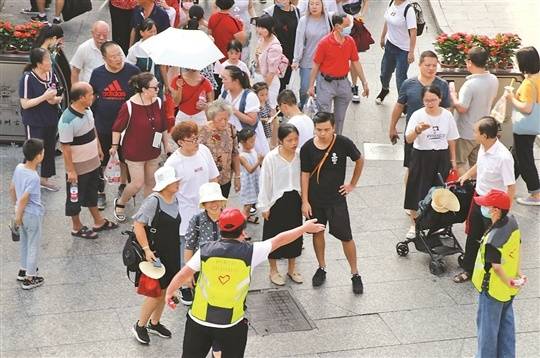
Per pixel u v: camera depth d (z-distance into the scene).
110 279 20.69
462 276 20.86
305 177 19.81
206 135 20.97
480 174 20.34
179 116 24.14
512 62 27.12
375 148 27.98
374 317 19.55
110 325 18.94
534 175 24.38
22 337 18.45
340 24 26.05
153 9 28.22
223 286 15.02
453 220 21.11
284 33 29.19
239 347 15.47
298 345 18.42
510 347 17.23
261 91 24.97
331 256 21.97
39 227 19.97
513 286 16.69
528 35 36.84
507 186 20.08
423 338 18.83
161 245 17.61
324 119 19.33
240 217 15.12
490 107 24.00
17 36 26.64
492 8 39.75
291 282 20.80
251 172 22.67
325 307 19.84
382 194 25.20
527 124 23.77
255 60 27.70
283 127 19.47
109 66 23.62
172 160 19.75
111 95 23.69
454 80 26.55
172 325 18.98
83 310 19.45
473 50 23.64
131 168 22.66
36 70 23.95
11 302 19.62
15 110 27.03
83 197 22.22
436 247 21.47
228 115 20.89
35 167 19.88
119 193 24.16
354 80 31.03
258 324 19.09
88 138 21.84
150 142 22.48
